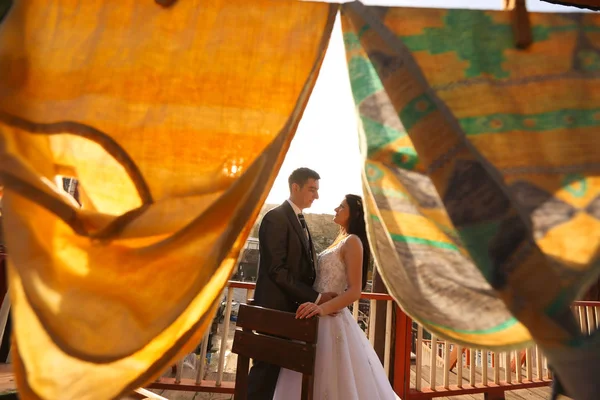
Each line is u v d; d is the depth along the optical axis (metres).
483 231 1.23
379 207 1.63
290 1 1.60
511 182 1.40
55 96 1.44
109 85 1.49
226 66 1.54
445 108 1.34
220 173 1.43
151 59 1.53
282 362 1.83
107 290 1.26
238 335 2.05
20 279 1.20
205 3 1.60
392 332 3.46
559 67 1.53
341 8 1.57
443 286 1.57
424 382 4.12
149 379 1.24
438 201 1.48
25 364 1.16
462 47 1.54
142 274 1.29
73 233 1.30
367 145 1.56
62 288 1.24
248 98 1.51
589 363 1.09
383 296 3.50
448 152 1.32
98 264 1.29
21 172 1.28
